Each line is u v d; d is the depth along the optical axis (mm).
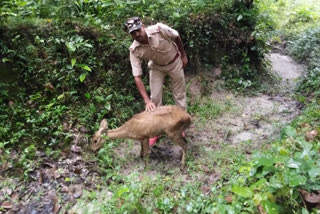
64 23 5164
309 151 3367
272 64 7672
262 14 8125
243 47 6648
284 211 2902
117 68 5297
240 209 3080
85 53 5055
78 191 3781
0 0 5473
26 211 3514
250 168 3512
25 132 4352
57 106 4629
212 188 3594
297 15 9984
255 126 5121
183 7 6301
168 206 3416
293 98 6020
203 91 6012
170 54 4387
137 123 4055
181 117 4086
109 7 5891
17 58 4723
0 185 3754
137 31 3926
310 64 7137
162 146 4695
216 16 6426
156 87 4676
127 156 4391
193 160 4289
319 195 2906
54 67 4875
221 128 5078
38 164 4031
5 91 4527
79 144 4398
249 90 6281
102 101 4902
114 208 3439
